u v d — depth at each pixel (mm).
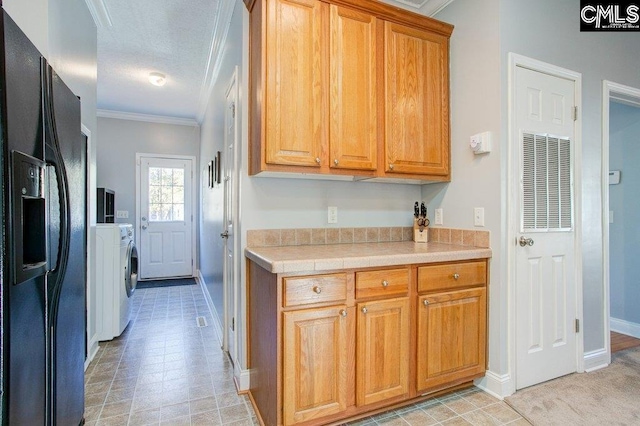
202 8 2604
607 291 2379
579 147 2240
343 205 2318
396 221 2500
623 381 2096
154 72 3768
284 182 2143
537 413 1757
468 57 2158
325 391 1542
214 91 3703
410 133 2137
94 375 2223
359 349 1613
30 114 1100
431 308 1801
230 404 1886
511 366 1958
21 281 1013
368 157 2000
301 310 1502
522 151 2018
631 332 2920
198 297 4309
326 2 1889
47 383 1238
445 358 1846
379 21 2047
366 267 1635
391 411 1787
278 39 1773
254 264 1885
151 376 2213
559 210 2156
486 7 2043
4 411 938
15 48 1001
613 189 3078
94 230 2658
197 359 2480
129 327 3172
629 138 2977
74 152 1556
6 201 950
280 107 1778
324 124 1883
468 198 2152
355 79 1961
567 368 2170
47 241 1219
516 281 1987
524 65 2039
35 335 1135
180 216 5609
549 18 2148
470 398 1914
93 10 2580
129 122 5332
